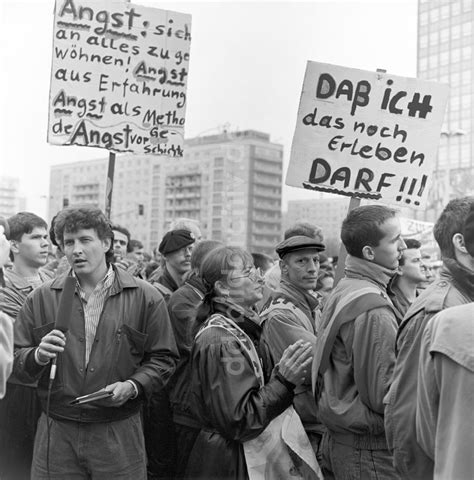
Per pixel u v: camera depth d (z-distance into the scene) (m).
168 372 3.10
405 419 2.24
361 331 2.63
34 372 2.90
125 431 2.99
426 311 2.23
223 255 3.02
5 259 2.54
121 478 2.94
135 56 4.17
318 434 3.29
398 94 3.87
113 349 2.98
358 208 2.92
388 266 2.86
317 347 2.83
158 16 4.22
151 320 3.10
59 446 2.92
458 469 1.77
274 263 4.89
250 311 3.10
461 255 2.30
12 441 3.71
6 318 2.44
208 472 2.88
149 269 6.79
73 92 4.05
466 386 1.79
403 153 3.89
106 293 3.04
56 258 5.89
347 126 3.84
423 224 7.61
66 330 2.80
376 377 2.57
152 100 4.21
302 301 3.53
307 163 3.82
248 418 2.75
